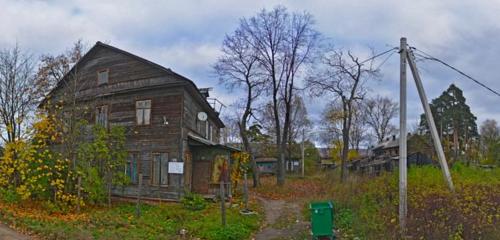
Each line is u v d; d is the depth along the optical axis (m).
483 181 14.11
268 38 38.06
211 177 26.11
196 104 29.14
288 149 64.12
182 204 21.83
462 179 14.21
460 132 58.88
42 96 25.77
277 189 34.44
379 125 73.31
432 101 60.31
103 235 12.74
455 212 10.50
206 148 26.52
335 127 69.69
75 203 19.06
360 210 14.99
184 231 14.59
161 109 25.00
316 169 68.56
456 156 49.00
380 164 39.91
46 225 13.87
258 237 14.53
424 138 48.78
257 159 65.19
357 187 17.73
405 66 13.05
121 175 22.42
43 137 19.36
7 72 30.69
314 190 31.34
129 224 15.69
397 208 12.92
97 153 21.19
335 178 38.44
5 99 24.69
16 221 14.52
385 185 15.39
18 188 18.33
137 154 25.38
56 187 19.14
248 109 39.44
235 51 39.97
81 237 12.20
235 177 30.72
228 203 23.34
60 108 20.58
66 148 20.11
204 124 32.72
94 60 28.56
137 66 26.30
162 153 24.48
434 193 12.16
